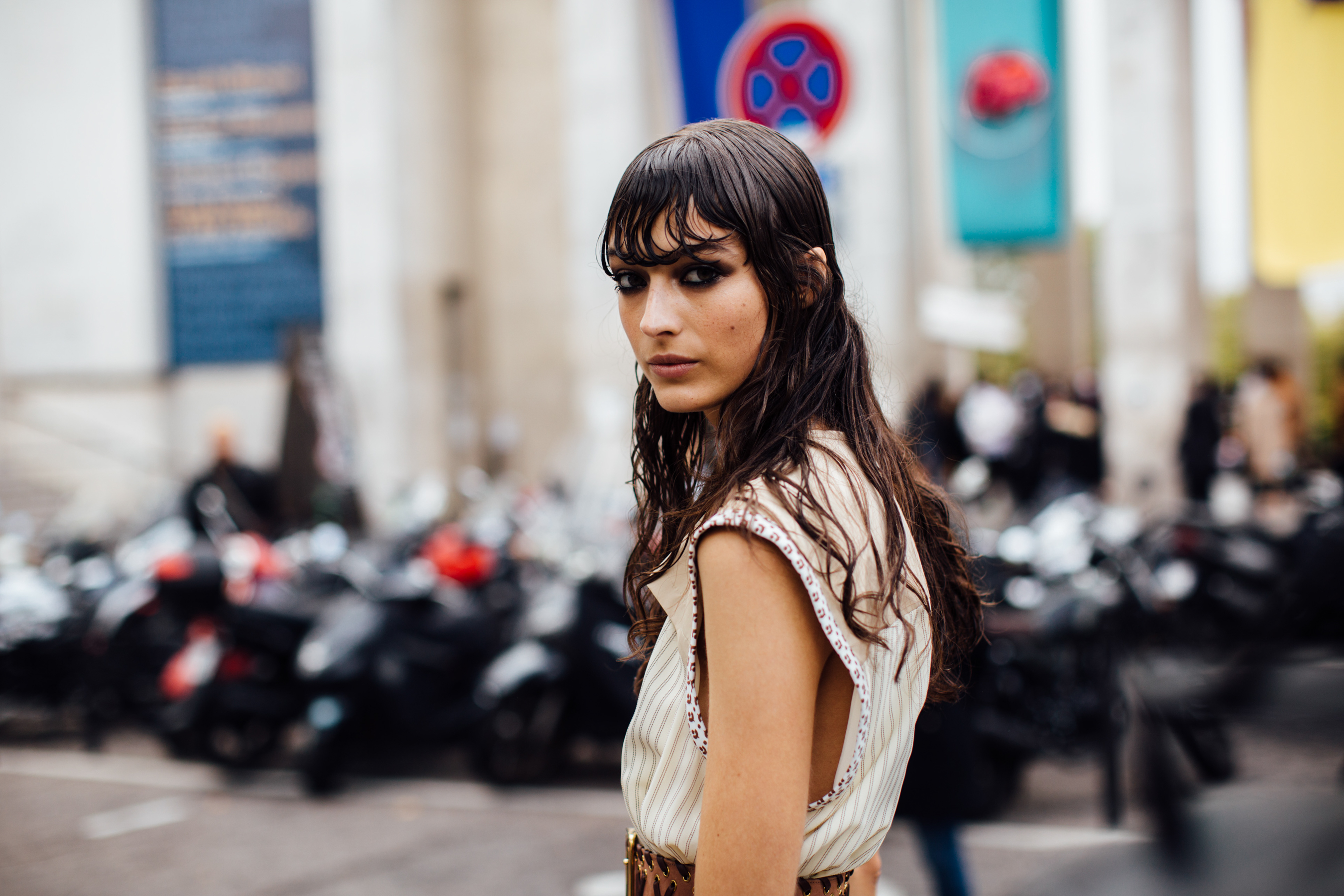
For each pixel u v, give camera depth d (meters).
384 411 14.62
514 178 16.75
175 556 5.61
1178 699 2.46
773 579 0.83
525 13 16.70
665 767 0.93
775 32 4.71
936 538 1.13
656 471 1.15
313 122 14.86
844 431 0.97
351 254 14.80
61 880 4.09
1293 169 10.41
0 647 6.44
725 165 0.92
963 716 3.11
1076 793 4.81
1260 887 1.62
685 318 0.92
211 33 14.93
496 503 7.93
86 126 15.47
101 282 15.44
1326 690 2.52
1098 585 5.22
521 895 3.84
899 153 12.48
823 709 0.89
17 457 14.77
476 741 5.25
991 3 10.26
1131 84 12.56
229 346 15.14
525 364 16.67
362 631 5.18
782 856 0.80
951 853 3.12
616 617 5.03
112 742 6.34
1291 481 7.31
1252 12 10.55
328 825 4.70
